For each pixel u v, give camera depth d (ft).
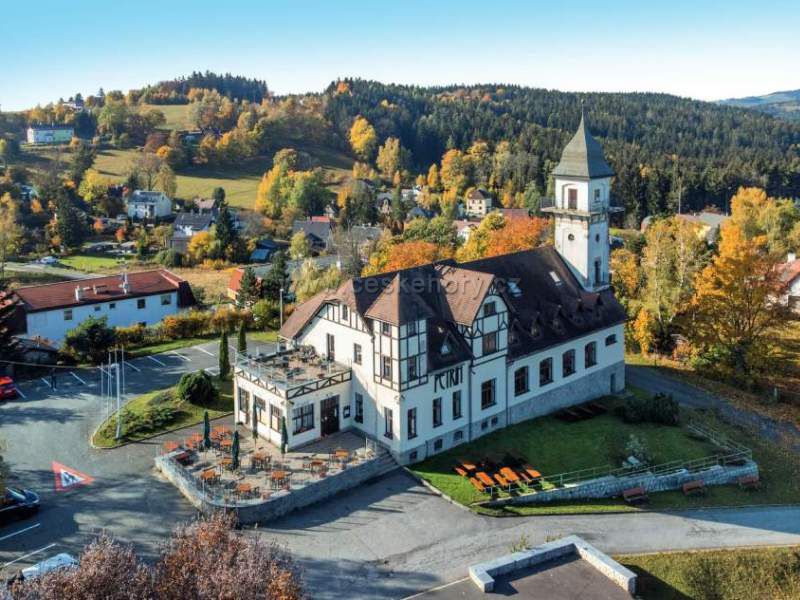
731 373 238.48
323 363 178.40
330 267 330.34
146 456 169.07
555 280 207.82
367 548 136.77
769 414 217.36
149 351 243.81
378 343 164.04
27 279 407.23
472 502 151.33
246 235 554.46
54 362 228.02
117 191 637.30
